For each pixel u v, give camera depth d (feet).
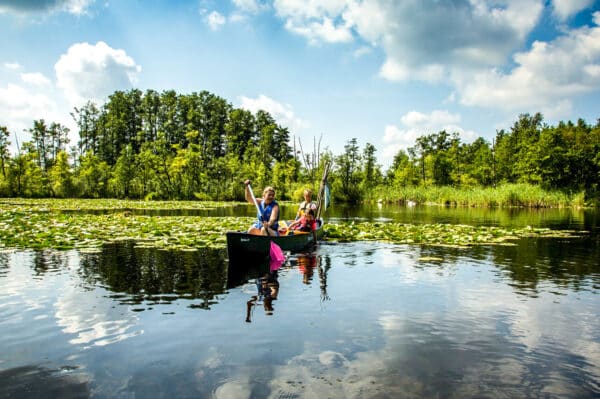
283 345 10.71
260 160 188.34
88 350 10.34
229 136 233.55
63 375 9.01
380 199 128.88
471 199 110.52
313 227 30.66
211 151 223.71
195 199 136.36
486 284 17.67
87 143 204.44
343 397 8.10
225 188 139.85
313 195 130.41
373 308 14.06
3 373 9.09
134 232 33.45
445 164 172.86
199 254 24.03
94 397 8.07
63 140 180.34
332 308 13.99
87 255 23.41
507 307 14.37
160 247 26.45
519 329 12.17
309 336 11.37
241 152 237.86
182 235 31.86
